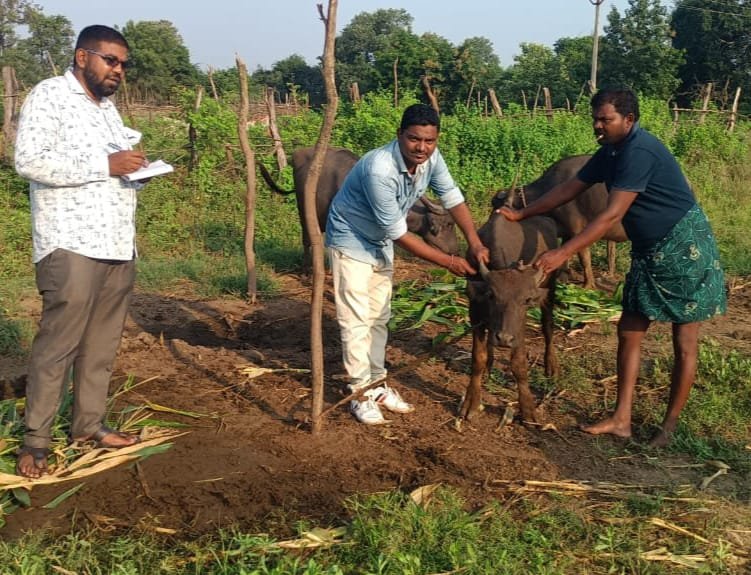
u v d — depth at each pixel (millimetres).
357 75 59750
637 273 4695
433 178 4871
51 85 3791
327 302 8086
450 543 3441
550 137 14281
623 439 4855
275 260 9633
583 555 3510
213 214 11352
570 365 6020
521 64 42688
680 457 4625
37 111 3717
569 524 3729
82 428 4316
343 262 4781
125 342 6375
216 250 10250
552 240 5703
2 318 6879
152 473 4215
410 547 3438
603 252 10023
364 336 4902
